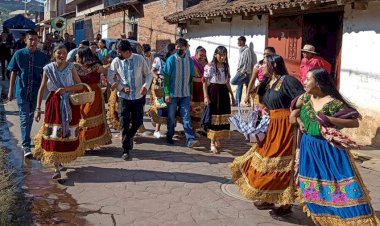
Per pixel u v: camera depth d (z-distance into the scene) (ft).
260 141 16.53
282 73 16.61
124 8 84.64
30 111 24.57
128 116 24.57
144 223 16.24
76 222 16.19
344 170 14.30
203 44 56.80
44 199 18.34
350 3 29.73
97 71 25.09
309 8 32.81
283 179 16.11
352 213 13.99
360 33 30.27
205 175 22.18
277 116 16.25
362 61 30.07
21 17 103.45
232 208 17.93
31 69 24.18
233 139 30.60
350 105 14.57
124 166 23.35
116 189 19.75
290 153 16.10
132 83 24.27
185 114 27.91
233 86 48.39
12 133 30.60
